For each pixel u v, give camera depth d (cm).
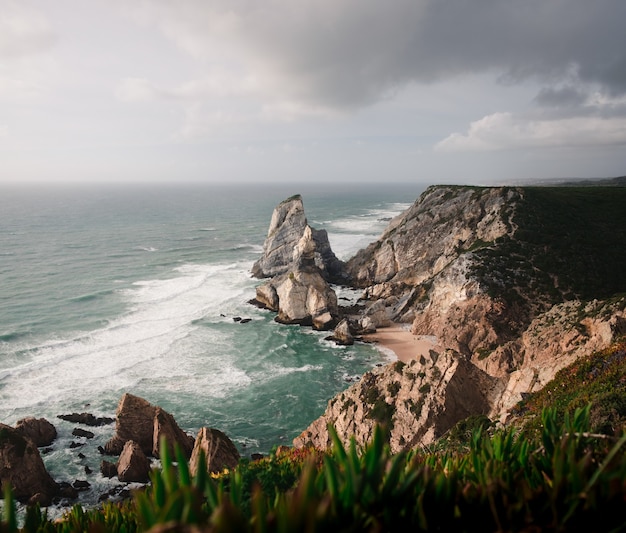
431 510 282
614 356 1820
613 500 266
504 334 4897
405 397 2739
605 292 5281
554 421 454
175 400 4028
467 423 2073
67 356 4772
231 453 2122
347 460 308
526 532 269
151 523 256
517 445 404
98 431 3488
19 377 4269
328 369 4784
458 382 2725
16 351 4838
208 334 5634
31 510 493
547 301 5209
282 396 4181
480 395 2762
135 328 5697
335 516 245
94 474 3027
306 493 224
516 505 281
